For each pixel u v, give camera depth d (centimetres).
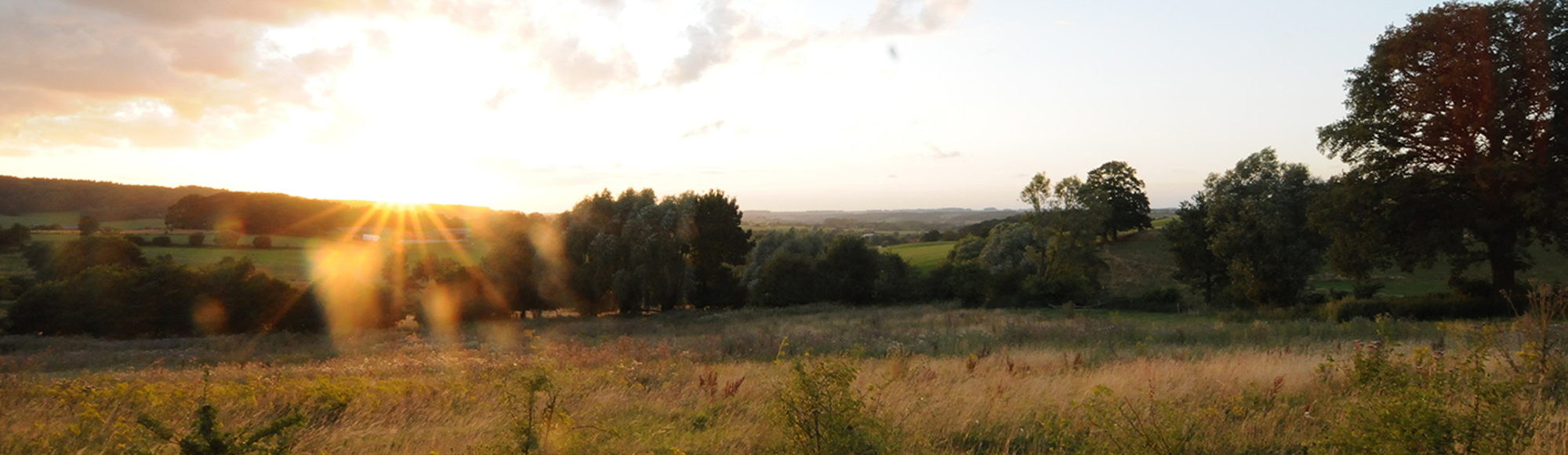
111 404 935
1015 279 4728
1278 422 734
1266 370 1095
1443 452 448
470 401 945
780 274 5262
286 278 6178
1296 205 4412
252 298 3631
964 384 1025
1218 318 3416
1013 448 693
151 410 877
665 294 4962
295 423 456
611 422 802
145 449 489
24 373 1523
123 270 3694
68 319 3356
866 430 511
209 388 951
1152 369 1115
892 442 585
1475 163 2841
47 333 3397
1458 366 679
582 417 802
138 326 3425
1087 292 4550
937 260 7538
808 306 4862
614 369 1288
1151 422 585
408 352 2498
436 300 4334
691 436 750
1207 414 691
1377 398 526
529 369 598
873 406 718
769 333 2823
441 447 702
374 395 959
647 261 4844
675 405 944
